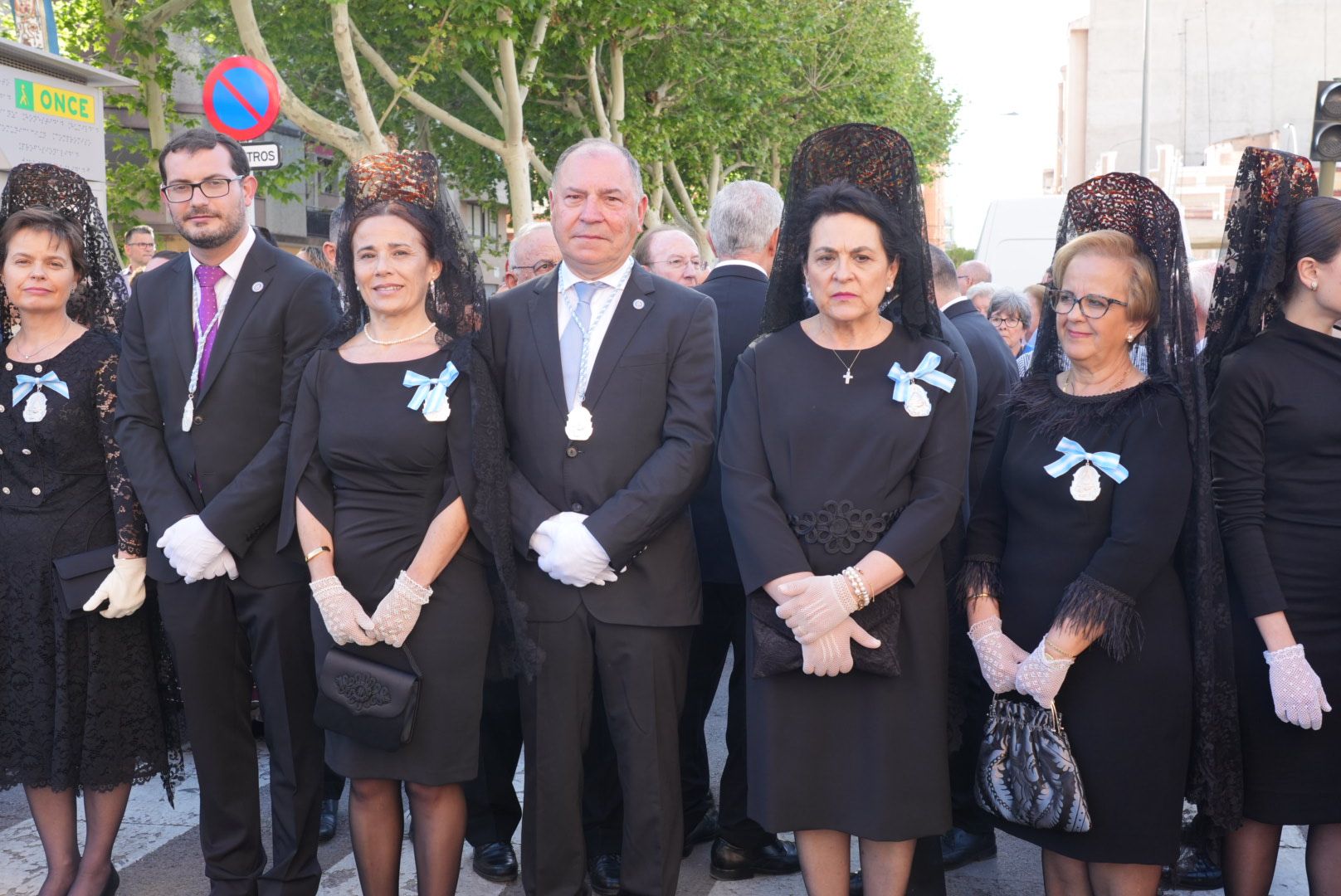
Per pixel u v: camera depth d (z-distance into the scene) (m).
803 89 25.19
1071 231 3.26
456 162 21.12
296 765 3.57
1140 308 3.03
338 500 3.37
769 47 21.05
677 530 3.45
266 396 3.62
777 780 3.08
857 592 2.95
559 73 19.03
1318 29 38.88
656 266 5.12
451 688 3.26
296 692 3.57
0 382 3.63
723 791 3.91
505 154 15.33
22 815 4.46
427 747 3.23
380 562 3.28
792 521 3.12
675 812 3.40
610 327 3.41
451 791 3.33
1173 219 3.05
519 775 4.79
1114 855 2.97
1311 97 38.94
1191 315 3.02
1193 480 2.98
